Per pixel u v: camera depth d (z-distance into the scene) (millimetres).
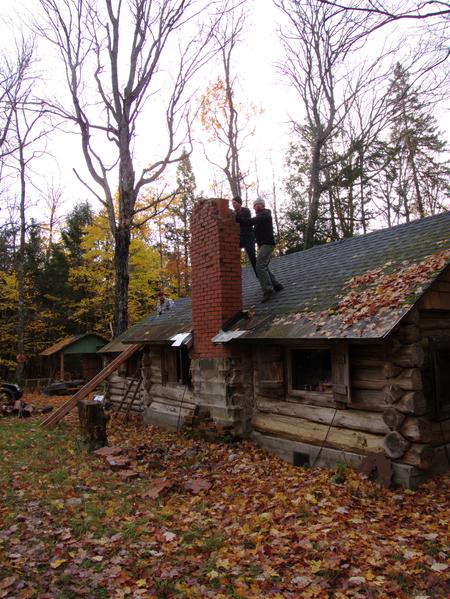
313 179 24719
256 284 11992
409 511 5668
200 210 10625
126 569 4316
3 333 29906
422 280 6645
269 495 6469
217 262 10000
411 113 23641
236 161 29594
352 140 25641
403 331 6547
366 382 7180
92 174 18000
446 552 4527
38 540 4875
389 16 5551
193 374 10828
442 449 7090
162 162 18484
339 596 3805
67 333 33781
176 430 12031
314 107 24750
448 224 8453
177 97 18438
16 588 3908
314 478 7156
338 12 5770
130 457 8445
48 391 24016
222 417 9812
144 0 17203
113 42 17734
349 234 28500
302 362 8664
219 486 6926
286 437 8703
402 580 4066
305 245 24203
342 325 6934
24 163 25453
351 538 4879
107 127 17984
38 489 6543
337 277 8992
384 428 6875
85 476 7238
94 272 28250
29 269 32469
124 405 16500
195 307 10750
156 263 28641
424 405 6449
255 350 9719
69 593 3881
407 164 29734
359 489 6406
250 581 4094
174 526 5344
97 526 5262
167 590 3973
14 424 12828
